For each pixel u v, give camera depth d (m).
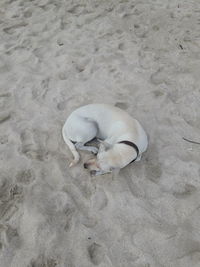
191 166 1.14
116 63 1.69
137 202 1.03
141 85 1.53
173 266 0.86
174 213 1.00
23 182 1.13
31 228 0.98
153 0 2.24
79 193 1.07
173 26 1.94
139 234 0.94
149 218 0.98
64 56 1.77
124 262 0.88
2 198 1.08
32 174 1.15
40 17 2.15
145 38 1.87
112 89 1.52
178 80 1.54
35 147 1.26
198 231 0.94
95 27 2.01
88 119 1.18
